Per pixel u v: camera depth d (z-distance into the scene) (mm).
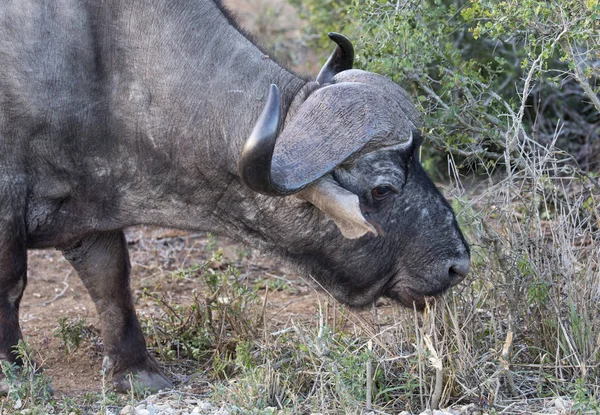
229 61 19094
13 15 18844
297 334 21234
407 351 20391
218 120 18906
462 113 24266
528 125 32469
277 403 18891
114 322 21438
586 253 22578
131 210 20172
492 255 21172
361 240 19188
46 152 19234
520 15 21125
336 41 19578
